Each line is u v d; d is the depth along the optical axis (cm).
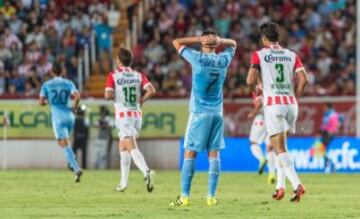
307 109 6369
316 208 3073
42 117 6400
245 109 6425
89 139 6322
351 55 7300
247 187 4278
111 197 3519
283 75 3203
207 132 3053
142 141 6394
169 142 6381
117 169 6234
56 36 7125
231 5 7594
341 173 5841
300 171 6012
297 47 7344
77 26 7188
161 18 7500
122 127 3753
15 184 4331
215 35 3047
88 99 6375
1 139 6397
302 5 7619
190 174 3091
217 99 3053
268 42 3234
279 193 3344
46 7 7344
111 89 3744
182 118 6412
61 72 4622
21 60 7038
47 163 6381
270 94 3203
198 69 3011
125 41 7344
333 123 6012
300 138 6019
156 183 4488
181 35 7400
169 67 7131
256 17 7538
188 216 2742
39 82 6931
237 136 6425
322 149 5997
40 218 2689
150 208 3016
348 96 6347
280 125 3206
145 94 3772
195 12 7556
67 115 4600
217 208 3014
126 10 7494
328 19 7562
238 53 7225
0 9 7281
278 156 3238
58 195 3616
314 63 7244
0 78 6944
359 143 5975
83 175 5241
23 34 7181
